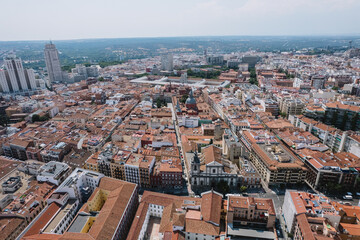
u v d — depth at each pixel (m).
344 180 198.75
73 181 182.12
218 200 169.75
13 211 161.25
